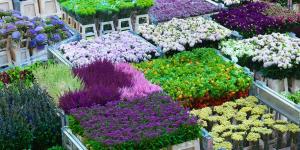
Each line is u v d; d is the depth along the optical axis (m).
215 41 8.71
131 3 9.13
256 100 7.39
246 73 7.73
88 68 7.69
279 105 7.28
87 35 9.07
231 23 9.23
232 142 6.76
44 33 8.77
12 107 6.83
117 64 7.84
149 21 9.53
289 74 7.87
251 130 6.83
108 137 6.21
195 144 6.46
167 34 8.75
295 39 8.55
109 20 9.18
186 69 7.85
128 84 7.36
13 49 8.64
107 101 6.96
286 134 6.97
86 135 6.32
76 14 8.96
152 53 8.38
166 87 7.38
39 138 6.72
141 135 6.19
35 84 7.24
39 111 6.85
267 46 8.33
